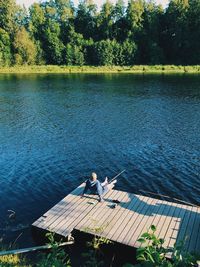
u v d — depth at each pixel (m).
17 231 15.38
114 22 115.88
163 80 68.94
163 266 5.47
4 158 24.94
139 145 27.62
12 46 104.19
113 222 14.16
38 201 18.45
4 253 12.32
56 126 33.75
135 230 13.52
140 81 68.12
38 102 46.62
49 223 14.12
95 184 16.03
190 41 101.62
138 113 38.88
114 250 13.07
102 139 29.27
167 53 107.12
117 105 43.53
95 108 42.00
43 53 106.75
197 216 14.69
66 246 13.41
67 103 45.56
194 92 52.81
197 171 22.56
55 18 123.38
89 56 105.56
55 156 25.28
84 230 13.49
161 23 109.56
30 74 86.75
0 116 38.44
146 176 21.80
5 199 18.64
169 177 21.64
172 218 14.50
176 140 28.91
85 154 25.66
